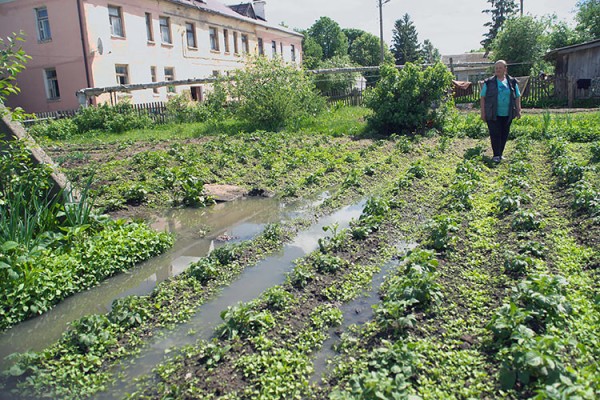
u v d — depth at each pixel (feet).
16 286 15.35
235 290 16.46
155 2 92.94
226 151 41.09
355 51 231.71
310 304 14.78
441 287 14.51
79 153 42.24
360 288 15.74
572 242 17.37
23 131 21.94
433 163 35.53
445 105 53.57
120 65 85.51
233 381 11.04
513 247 17.47
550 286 12.63
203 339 13.25
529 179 27.48
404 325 12.26
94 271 17.93
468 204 23.22
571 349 10.84
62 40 78.64
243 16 128.47
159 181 31.09
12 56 19.26
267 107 59.67
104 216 21.62
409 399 9.06
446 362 10.96
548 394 8.61
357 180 30.83
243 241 21.15
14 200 18.39
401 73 52.49
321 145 46.11
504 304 12.28
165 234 21.65
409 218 22.93
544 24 99.86
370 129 54.39
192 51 105.70
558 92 79.41
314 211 26.23
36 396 11.20
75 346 12.91
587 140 40.29
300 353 11.97
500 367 10.46
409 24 245.65
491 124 33.35
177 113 74.18
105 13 80.69
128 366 12.29
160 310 15.07
